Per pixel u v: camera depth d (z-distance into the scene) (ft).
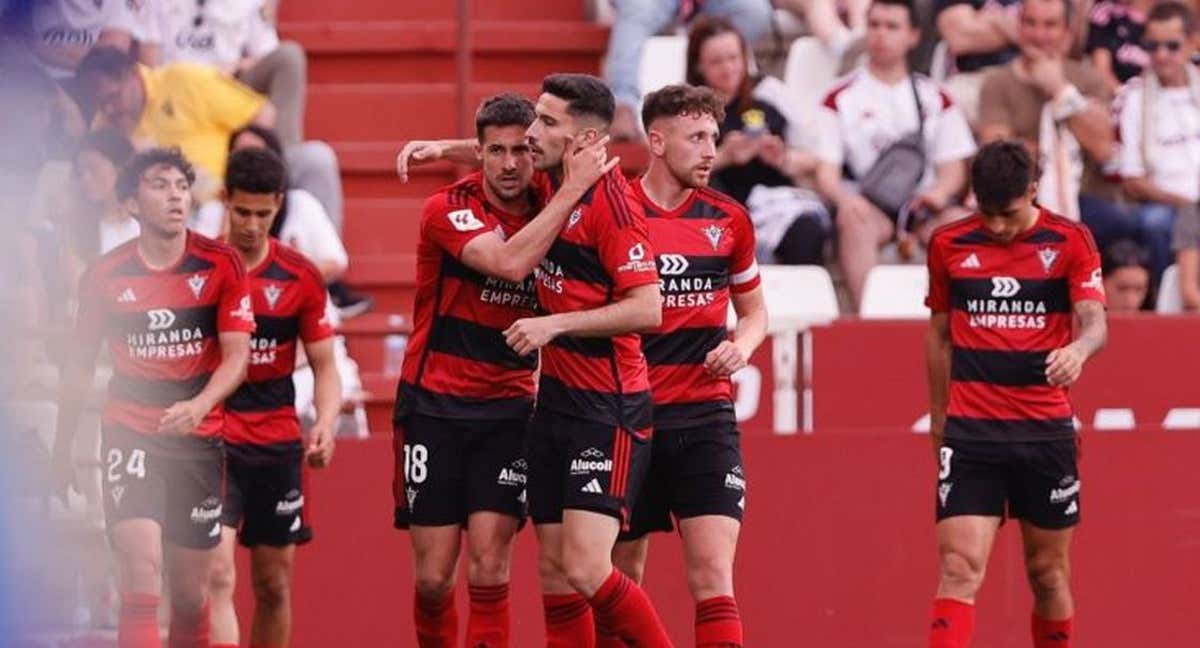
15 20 117.19
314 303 98.63
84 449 104.53
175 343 91.71
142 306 91.25
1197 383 116.26
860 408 113.80
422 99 141.38
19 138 114.93
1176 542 114.01
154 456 91.30
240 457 97.76
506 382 88.69
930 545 112.47
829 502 111.96
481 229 84.79
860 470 112.27
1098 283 95.30
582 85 81.82
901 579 112.37
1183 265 132.36
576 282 83.25
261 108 127.95
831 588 111.96
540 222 82.02
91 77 122.21
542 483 85.15
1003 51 137.49
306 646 108.88
